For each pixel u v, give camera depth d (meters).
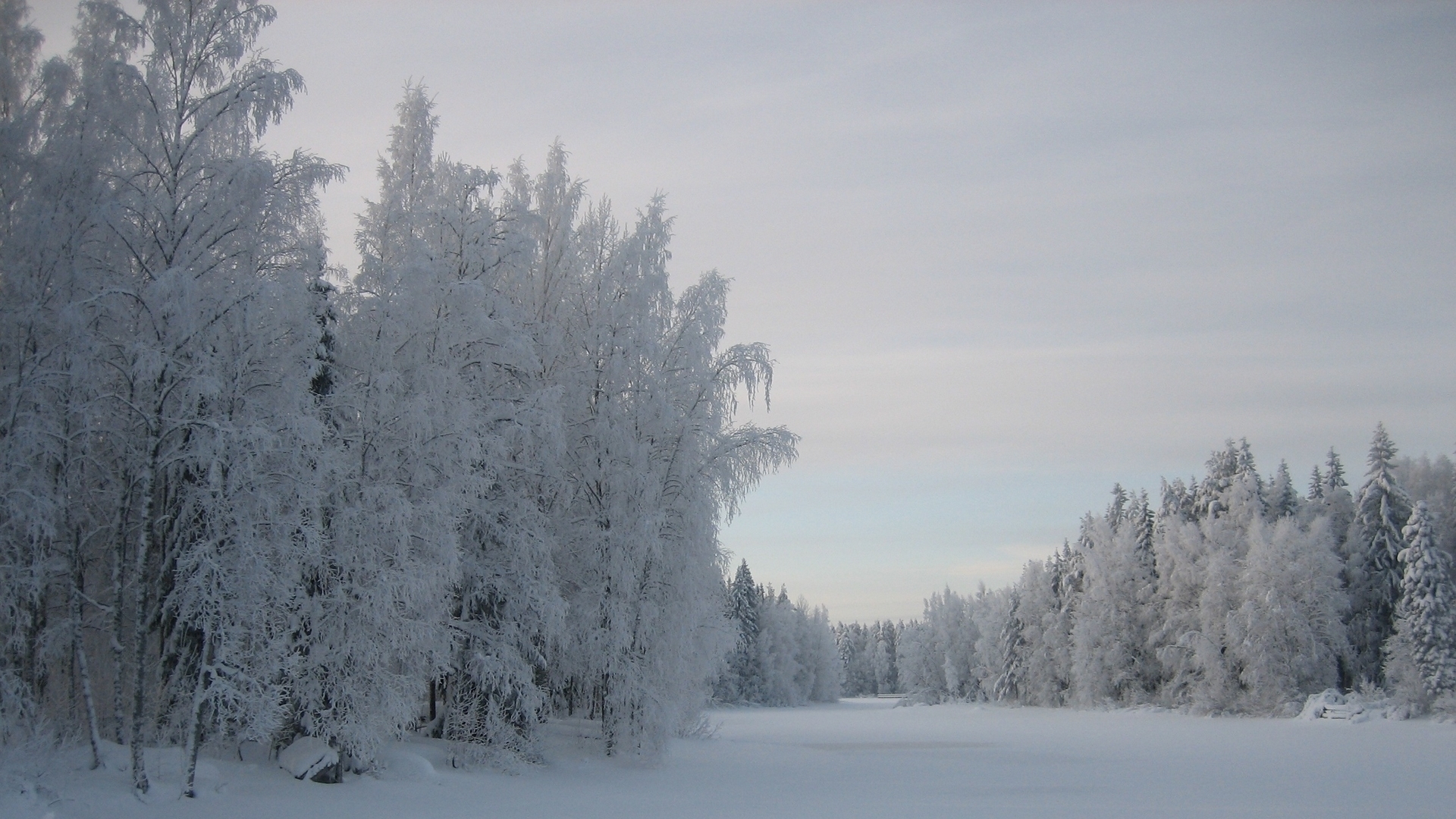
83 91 16.89
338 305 20.12
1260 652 53.03
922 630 119.56
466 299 20.75
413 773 18.86
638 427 24.58
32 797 13.41
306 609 17.88
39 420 15.96
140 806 14.48
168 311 15.39
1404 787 21.38
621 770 22.69
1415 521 49.56
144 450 17.25
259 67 16.97
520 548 21.55
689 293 25.69
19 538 16.25
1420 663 47.62
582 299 25.64
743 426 25.33
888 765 27.11
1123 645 65.50
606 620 23.06
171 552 16.73
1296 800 19.11
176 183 16.64
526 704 21.59
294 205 17.22
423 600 18.81
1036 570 82.12
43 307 16.44
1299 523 61.06
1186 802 18.88
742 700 95.44
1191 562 60.12
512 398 22.73
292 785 17.03
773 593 109.38
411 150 22.45
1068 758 30.20
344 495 19.05
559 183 26.69
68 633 16.92
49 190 16.55
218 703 15.48
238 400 16.59
